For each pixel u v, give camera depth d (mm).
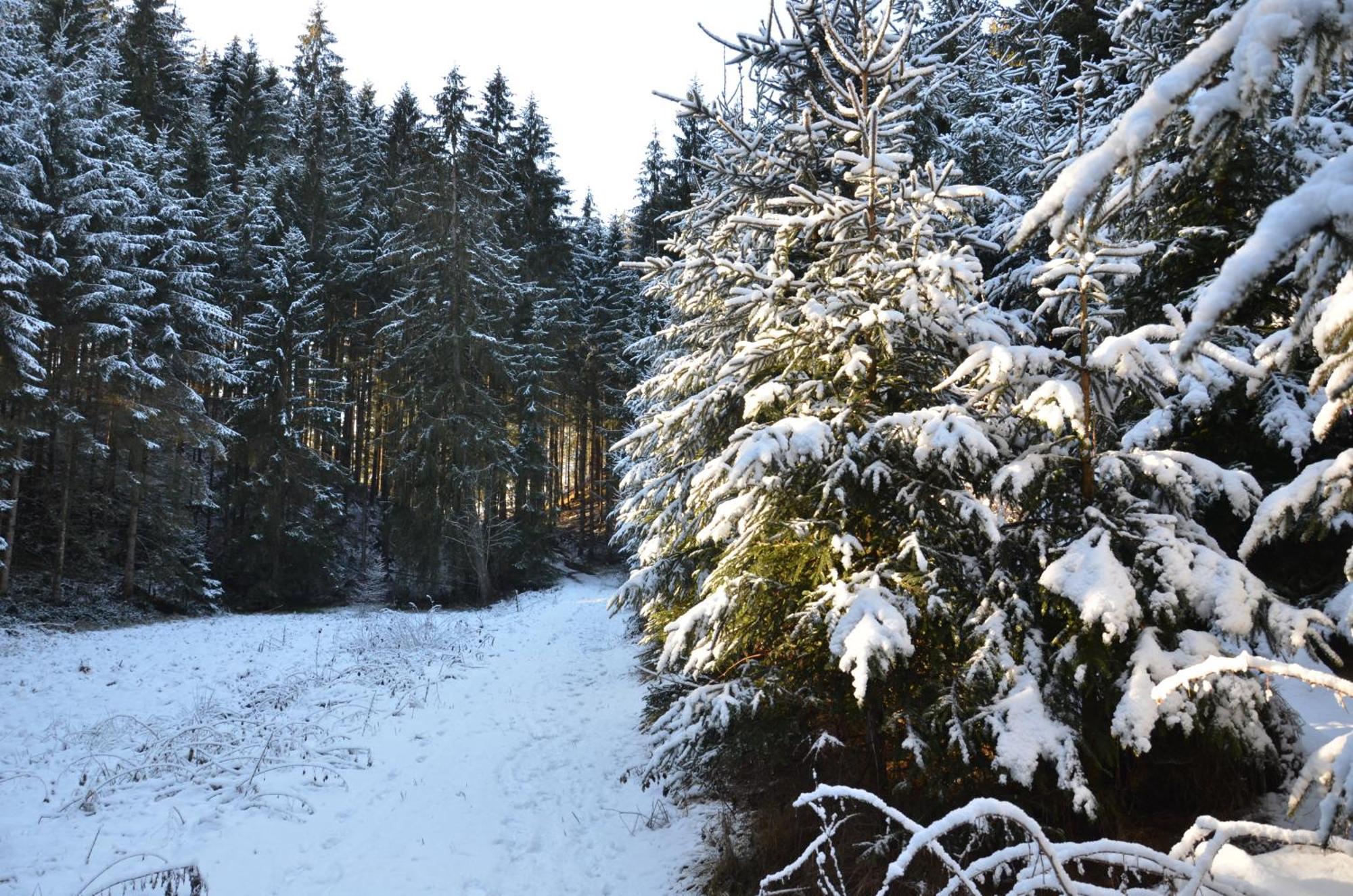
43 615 16859
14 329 15656
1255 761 3947
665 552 7191
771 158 7254
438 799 7398
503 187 29203
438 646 15352
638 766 8078
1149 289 6398
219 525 25953
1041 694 4094
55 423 18094
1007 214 8508
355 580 26484
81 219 17688
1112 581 3777
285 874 5902
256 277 25172
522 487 28359
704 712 5332
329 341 30062
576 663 13812
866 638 4039
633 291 32344
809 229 6129
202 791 7402
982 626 4316
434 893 5633
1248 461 5684
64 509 18297
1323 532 2643
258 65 33188
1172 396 5465
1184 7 6914
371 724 9805
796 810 5496
